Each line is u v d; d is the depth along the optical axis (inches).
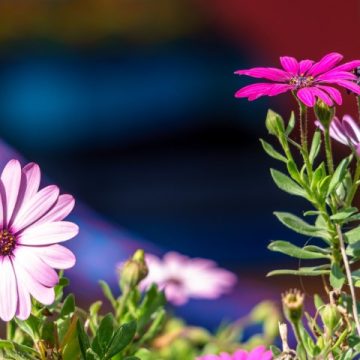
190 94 383.2
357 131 86.0
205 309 231.9
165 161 392.8
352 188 83.6
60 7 375.6
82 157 387.9
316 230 83.7
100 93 382.6
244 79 377.1
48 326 78.9
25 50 377.4
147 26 379.2
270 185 380.5
